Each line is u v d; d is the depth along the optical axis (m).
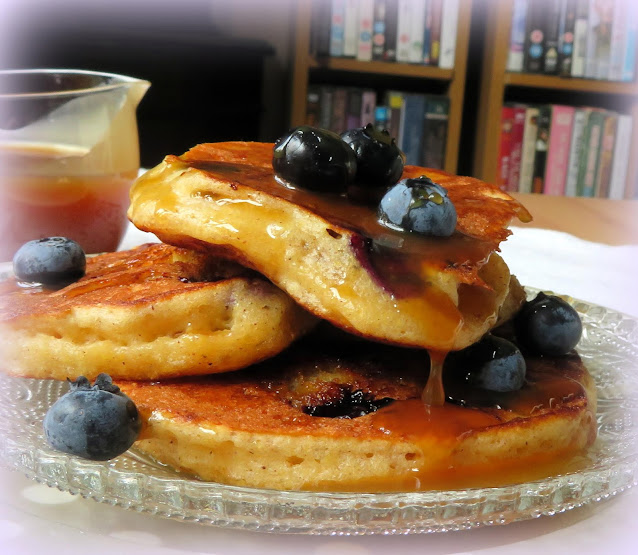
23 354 0.23
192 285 0.24
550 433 0.22
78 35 0.73
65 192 0.35
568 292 0.34
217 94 0.77
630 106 0.78
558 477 0.20
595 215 0.50
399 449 0.21
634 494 0.22
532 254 0.39
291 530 0.19
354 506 0.19
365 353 0.24
